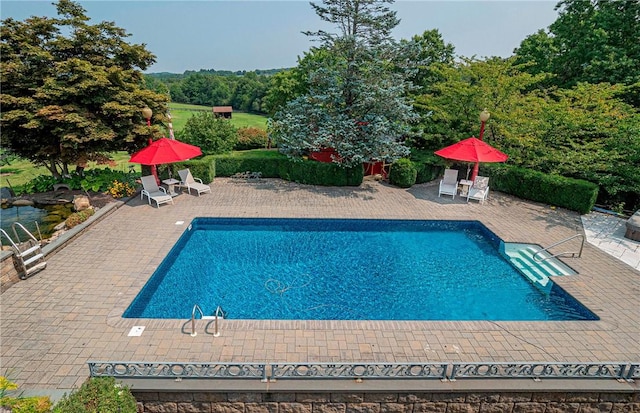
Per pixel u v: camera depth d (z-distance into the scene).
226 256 10.65
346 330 6.80
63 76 13.41
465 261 10.54
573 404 5.69
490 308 8.27
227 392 5.41
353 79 16.36
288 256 10.71
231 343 6.37
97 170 15.94
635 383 5.67
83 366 5.80
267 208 13.67
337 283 9.28
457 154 13.68
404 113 16.09
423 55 21.55
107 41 14.41
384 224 12.87
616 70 17.11
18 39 12.88
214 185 16.70
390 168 17.36
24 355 6.00
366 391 5.43
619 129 13.31
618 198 14.65
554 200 14.26
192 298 8.49
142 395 5.40
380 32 15.98
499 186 16.09
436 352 6.29
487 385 5.51
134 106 14.15
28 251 8.52
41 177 15.56
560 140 15.04
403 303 8.44
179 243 10.91
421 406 5.62
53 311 7.20
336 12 15.52
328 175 16.78
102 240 10.58
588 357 6.27
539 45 22.06
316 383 5.48
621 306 7.85
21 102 12.32
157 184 14.70
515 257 10.64
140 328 6.73
